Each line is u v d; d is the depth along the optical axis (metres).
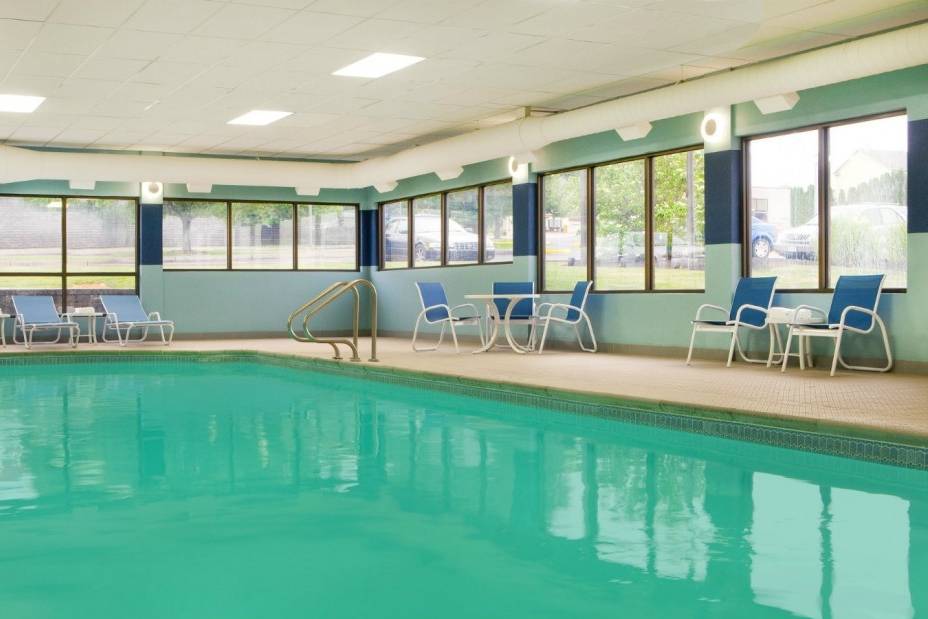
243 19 7.74
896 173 8.95
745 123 10.15
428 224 15.75
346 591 3.25
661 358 10.97
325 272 17.11
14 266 15.20
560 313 12.90
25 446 6.20
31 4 7.26
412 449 6.05
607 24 8.07
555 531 4.02
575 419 7.44
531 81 10.29
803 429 5.77
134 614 3.03
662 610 3.04
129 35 8.17
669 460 5.67
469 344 14.14
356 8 7.48
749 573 3.42
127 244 15.92
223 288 16.41
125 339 15.29
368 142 14.34
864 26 8.51
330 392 9.38
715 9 7.69
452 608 3.07
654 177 11.53
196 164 14.52
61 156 13.65
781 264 10.05
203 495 4.75
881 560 3.58
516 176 13.45
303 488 4.90
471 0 7.32
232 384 10.22
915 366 8.64
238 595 3.21
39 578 3.41
